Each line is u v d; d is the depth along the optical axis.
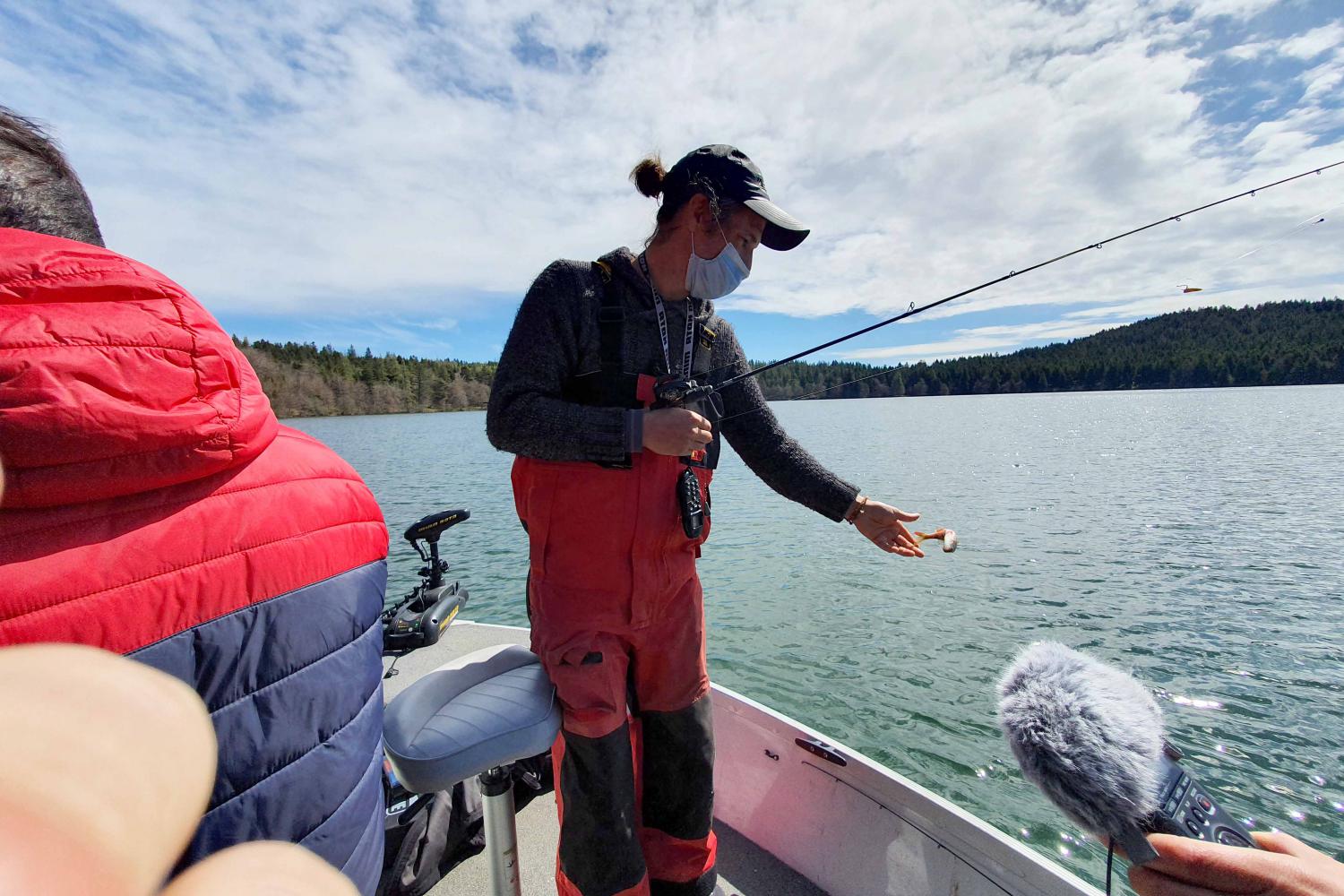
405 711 1.22
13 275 0.69
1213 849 0.65
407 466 27.28
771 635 7.92
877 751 5.34
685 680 1.50
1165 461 23.67
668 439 1.32
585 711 1.30
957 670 6.82
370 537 1.05
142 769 0.24
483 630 3.58
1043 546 11.93
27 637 0.69
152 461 0.75
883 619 8.38
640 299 1.49
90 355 0.70
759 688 6.50
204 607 0.80
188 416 0.76
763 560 11.56
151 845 0.22
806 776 1.96
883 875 1.77
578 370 1.46
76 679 0.26
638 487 1.38
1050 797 0.75
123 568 0.75
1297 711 5.93
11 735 0.22
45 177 0.88
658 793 1.53
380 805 1.10
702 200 1.45
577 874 1.31
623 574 1.38
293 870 0.26
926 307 1.92
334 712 0.95
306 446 1.00
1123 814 0.69
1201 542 11.89
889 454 28.25
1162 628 7.88
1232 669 6.79
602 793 1.30
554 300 1.43
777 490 1.83
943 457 26.88
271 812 0.88
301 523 0.91
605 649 1.36
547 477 1.40
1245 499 15.84
